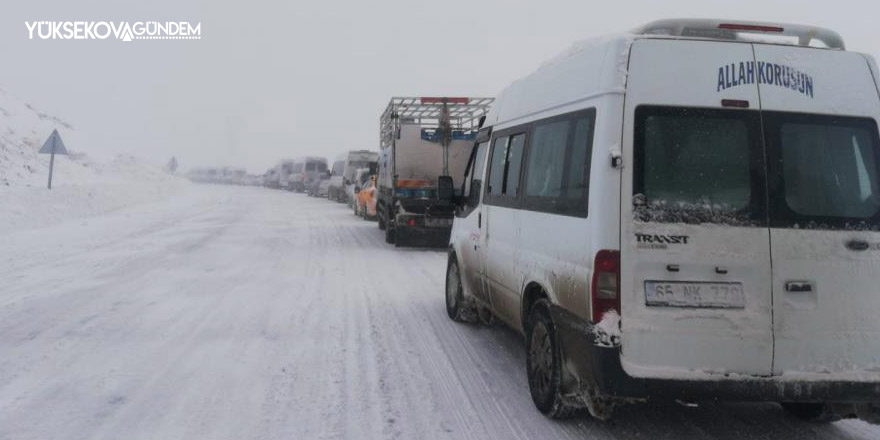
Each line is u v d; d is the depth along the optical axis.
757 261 3.83
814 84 4.03
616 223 3.81
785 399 3.83
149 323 7.11
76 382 5.17
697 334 3.78
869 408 4.06
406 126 14.52
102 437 4.14
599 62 4.14
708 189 3.87
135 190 28.78
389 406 4.79
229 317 7.48
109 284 9.31
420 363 5.87
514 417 4.62
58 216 18.52
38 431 4.21
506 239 5.63
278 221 21.95
